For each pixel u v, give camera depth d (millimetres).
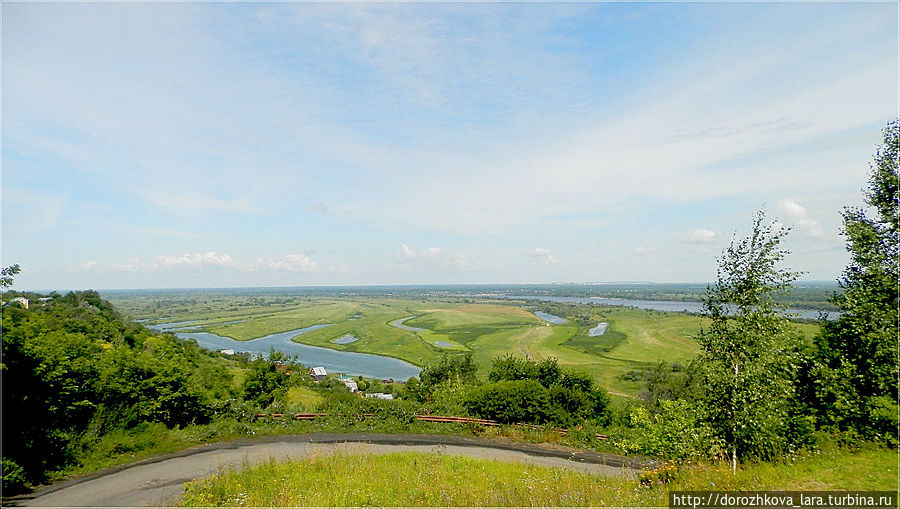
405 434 22156
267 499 12953
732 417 12438
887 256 12164
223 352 81812
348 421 22969
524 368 32188
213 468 16734
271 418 22828
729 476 12031
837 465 11984
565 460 18812
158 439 19156
